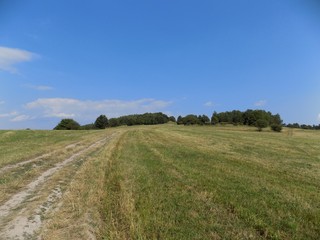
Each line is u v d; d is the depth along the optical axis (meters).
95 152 24.33
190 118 128.75
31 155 20.88
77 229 7.47
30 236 7.15
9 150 24.22
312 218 8.30
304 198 10.40
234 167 16.92
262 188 11.73
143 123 138.12
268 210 8.83
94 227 7.57
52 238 6.96
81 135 47.94
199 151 25.27
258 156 22.73
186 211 8.66
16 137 41.06
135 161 18.88
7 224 7.85
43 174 14.54
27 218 8.25
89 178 13.41
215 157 21.23
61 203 9.65
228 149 27.70
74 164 17.67
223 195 10.38
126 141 36.34
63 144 31.02
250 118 121.38
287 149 29.58
